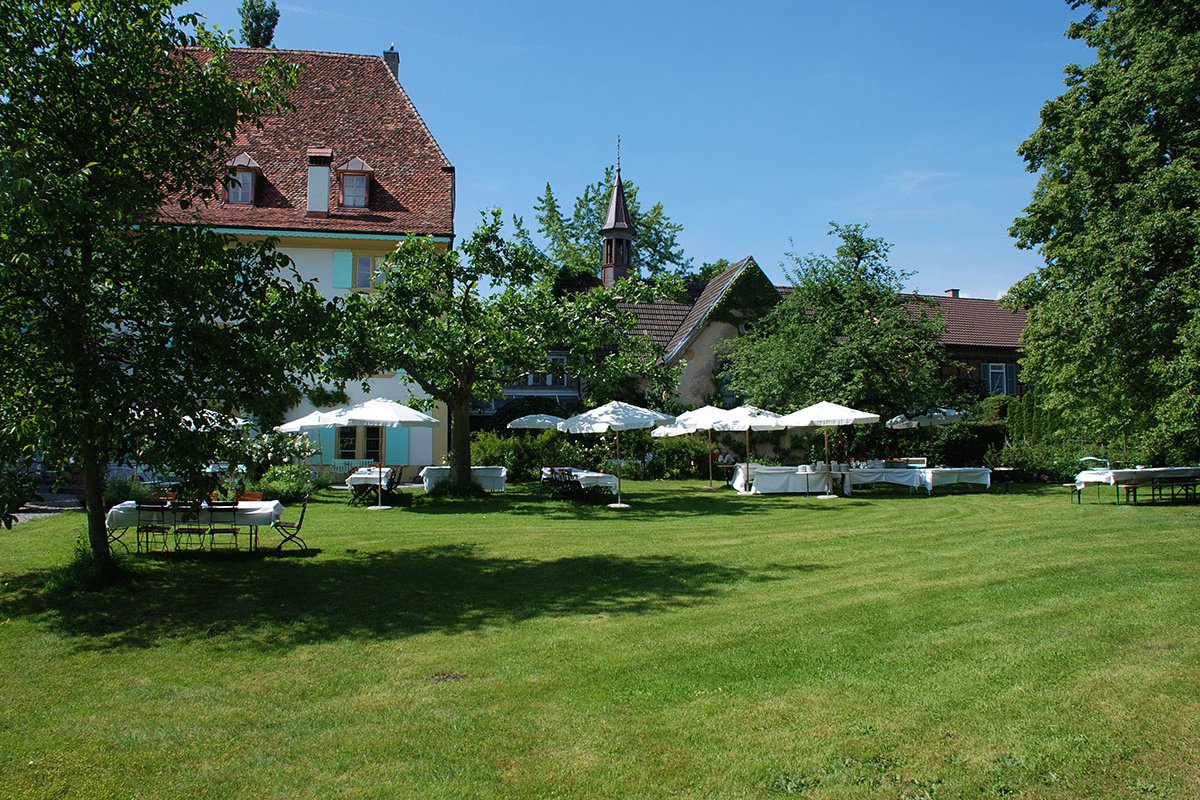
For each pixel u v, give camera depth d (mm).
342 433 28156
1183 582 9000
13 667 6707
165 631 7746
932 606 8141
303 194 28391
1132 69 18688
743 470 23641
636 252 52562
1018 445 28984
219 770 4625
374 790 4344
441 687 5969
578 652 6797
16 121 9078
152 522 11477
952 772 4418
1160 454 22812
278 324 9688
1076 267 18766
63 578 9570
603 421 19562
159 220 11086
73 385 8734
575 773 4500
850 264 25422
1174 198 16750
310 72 32219
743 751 4734
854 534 13820
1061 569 9977
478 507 18922
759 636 7152
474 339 19703
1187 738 4762
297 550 12320
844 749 4723
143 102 9625
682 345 34688
